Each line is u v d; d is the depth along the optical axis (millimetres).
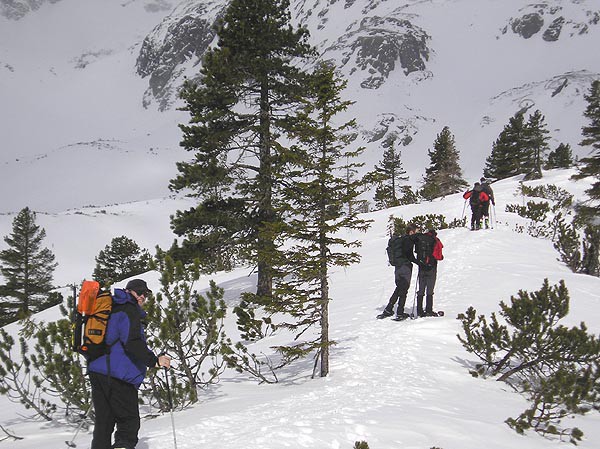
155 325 7961
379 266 19125
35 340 19781
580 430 6262
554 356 7523
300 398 7020
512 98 189250
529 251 18688
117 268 51438
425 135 183875
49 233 105312
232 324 16141
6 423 7895
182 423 6117
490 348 8094
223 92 18609
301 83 19000
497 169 66000
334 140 8227
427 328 10562
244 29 19047
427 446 5305
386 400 6738
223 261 20922
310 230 8430
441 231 23328
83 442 6039
